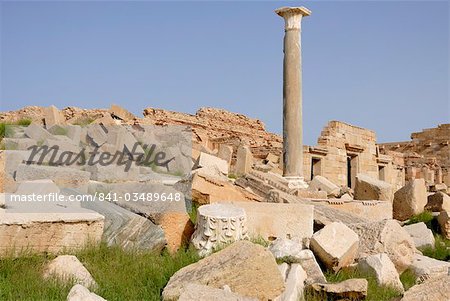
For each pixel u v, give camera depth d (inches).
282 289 309.0
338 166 1251.2
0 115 1168.2
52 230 348.2
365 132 1381.6
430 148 1796.3
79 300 256.2
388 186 736.3
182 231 411.2
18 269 318.7
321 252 375.6
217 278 297.1
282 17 810.8
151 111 1306.6
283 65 800.9
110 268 338.0
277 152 1262.3
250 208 458.6
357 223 471.8
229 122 1523.1
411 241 433.1
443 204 685.9
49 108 966.4
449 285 301.0
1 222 327.3
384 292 339.3
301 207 459.2
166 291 291.3
